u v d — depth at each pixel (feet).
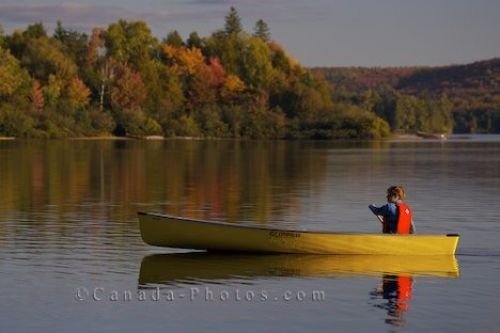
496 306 59.36
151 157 258.98
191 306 59.31
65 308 58.49
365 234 76.33
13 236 88.69
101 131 470.80
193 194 136.87
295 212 113.50
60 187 146.92
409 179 175.01
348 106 573.74
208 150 324.80
